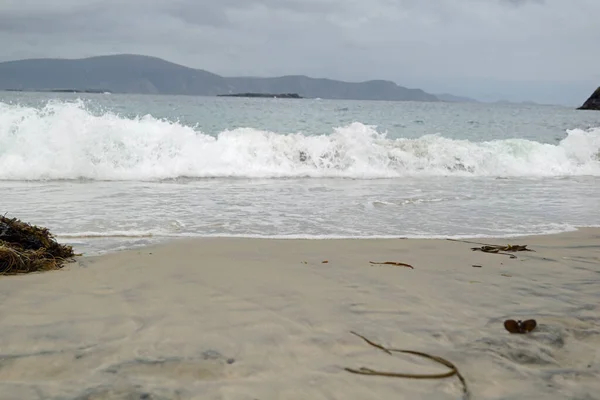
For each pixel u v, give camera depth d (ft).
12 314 10.30
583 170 45.01
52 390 7.30
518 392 7.52
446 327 10.02
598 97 238.07
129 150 37.81
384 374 7.96
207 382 7.61
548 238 19.81
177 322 9.99
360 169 41.75
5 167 34.47
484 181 38.47
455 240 19.08
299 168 40.93
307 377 7.82
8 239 14.57
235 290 12.11
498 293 12.35
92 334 9.36
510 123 106.11
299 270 14.08
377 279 13.29
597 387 7.71
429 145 44.91
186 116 93.04
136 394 7.20
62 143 36.52
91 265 14.39
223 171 38.42
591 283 13.44
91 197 27.37
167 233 19.33
